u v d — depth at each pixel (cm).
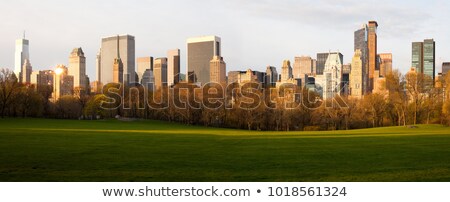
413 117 11362
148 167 2594
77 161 2816
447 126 8506
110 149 3603
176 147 3844
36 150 3447
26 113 12912
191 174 2383
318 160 2908
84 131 6425
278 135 6041
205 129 9012
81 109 14488
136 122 11888
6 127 7150
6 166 2598
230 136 5703
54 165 2644
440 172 2416
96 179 2262
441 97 10819
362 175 2356
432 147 3819
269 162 2811
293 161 2866
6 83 11756
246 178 2289
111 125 9394
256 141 4684
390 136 5469
